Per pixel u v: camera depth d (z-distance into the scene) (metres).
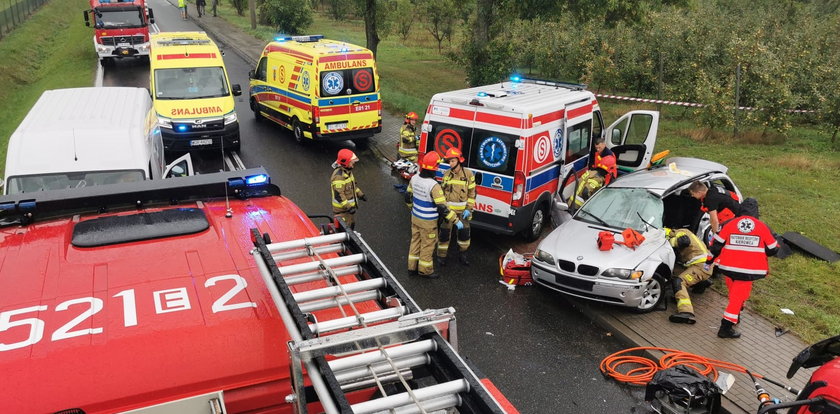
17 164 7.86
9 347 2.74
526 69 22.05
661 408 5.86
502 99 9.36
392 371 2.55
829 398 4.55
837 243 9.69
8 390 2.56
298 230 3.96
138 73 23.20
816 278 8.52
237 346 2.89
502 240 10.02
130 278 3.27
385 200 11.65
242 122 17.33
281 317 2.81
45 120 8.59
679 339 7.14
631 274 7.38
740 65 16.45
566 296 8.21
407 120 12.91
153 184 4.18
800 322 7.46
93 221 3.80
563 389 6.37
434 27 32.91
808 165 13.45
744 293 6.96
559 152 9.92
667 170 9.20
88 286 3.18
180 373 2.74
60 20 40.19
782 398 6.10
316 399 2.60
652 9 21.06
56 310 2.98
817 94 16.12
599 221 8.41
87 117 8.78
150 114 10.17
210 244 3.68
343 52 13.84
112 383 2.65
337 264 3.28
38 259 3.39
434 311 2.69
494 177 9.15
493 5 16.73
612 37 21.00
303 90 14.12
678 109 19.48
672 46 19.59
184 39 15.72
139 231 3.68
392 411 2.23
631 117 10.90
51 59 27.61
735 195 9.71
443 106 9.54
